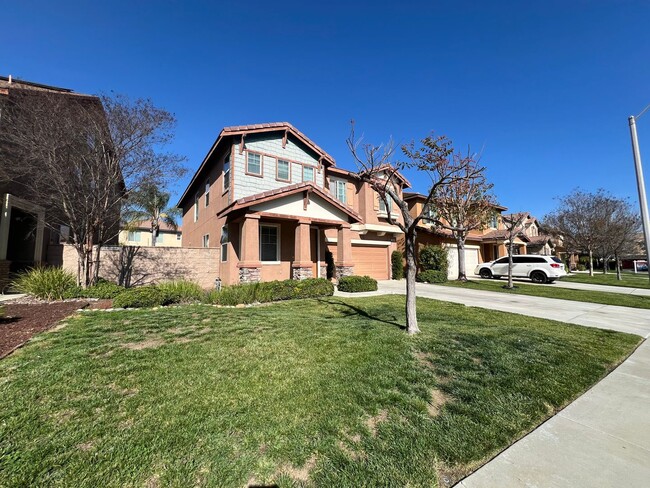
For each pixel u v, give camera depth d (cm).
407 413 303
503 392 357
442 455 246
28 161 944
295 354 446
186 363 407
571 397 362
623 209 2339
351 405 311
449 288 1465
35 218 1154
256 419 281
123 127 998
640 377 431
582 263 4025
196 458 230
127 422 274
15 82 1234
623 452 261
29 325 579
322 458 235
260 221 1267
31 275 914
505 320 761
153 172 1073
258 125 1333
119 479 209
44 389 329
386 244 1848
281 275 1341
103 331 544
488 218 1794
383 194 616
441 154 641
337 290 1258
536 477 228
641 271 3675
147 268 1271
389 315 763
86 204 993
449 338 540
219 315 690
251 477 214
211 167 1608
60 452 234
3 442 244
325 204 1301
